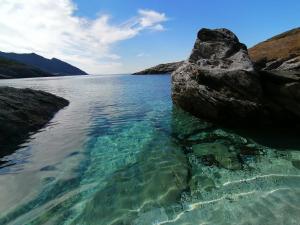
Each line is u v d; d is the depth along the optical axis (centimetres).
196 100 1747
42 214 744
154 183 920
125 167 1065
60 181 945
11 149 1281
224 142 1324
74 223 705
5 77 14812
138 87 5341
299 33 6384
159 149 1265
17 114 1656
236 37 2017
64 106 2675
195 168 1034
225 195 827
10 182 935
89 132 1611
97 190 879
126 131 1616
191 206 774
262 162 1064
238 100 1496
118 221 712
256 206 756
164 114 2081
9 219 720
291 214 710
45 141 1419
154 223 699
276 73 1533
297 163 1041
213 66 1752
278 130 1498
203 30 2066
